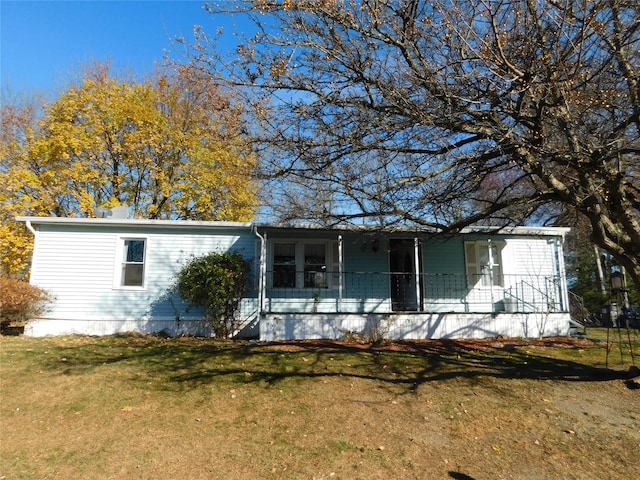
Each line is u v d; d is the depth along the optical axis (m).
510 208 10.28
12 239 17.23
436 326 12.60
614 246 7.21
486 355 10.24
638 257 7.13
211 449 5.25
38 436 5.55
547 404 6.98
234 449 5.26
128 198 21.52
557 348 11.18
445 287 14.63
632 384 7.82
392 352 10.31
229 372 8.32
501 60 5.73
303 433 5.73
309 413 6.40
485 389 7.62
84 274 12.98
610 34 6.22
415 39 6.59
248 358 9.42
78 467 4.78
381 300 14.16
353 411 6.52
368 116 6.68
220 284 12.09
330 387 7.55
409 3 6.39
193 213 21.38
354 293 14.07
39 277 12.79
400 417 6.33
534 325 13.28
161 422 6.00
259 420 6.13
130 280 13.18
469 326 12.82
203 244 13.59
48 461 4.91
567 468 4.97
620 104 6.44
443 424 6.12
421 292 14.52
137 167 21.06
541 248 15.20
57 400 6.77
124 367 8.55
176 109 20.59
